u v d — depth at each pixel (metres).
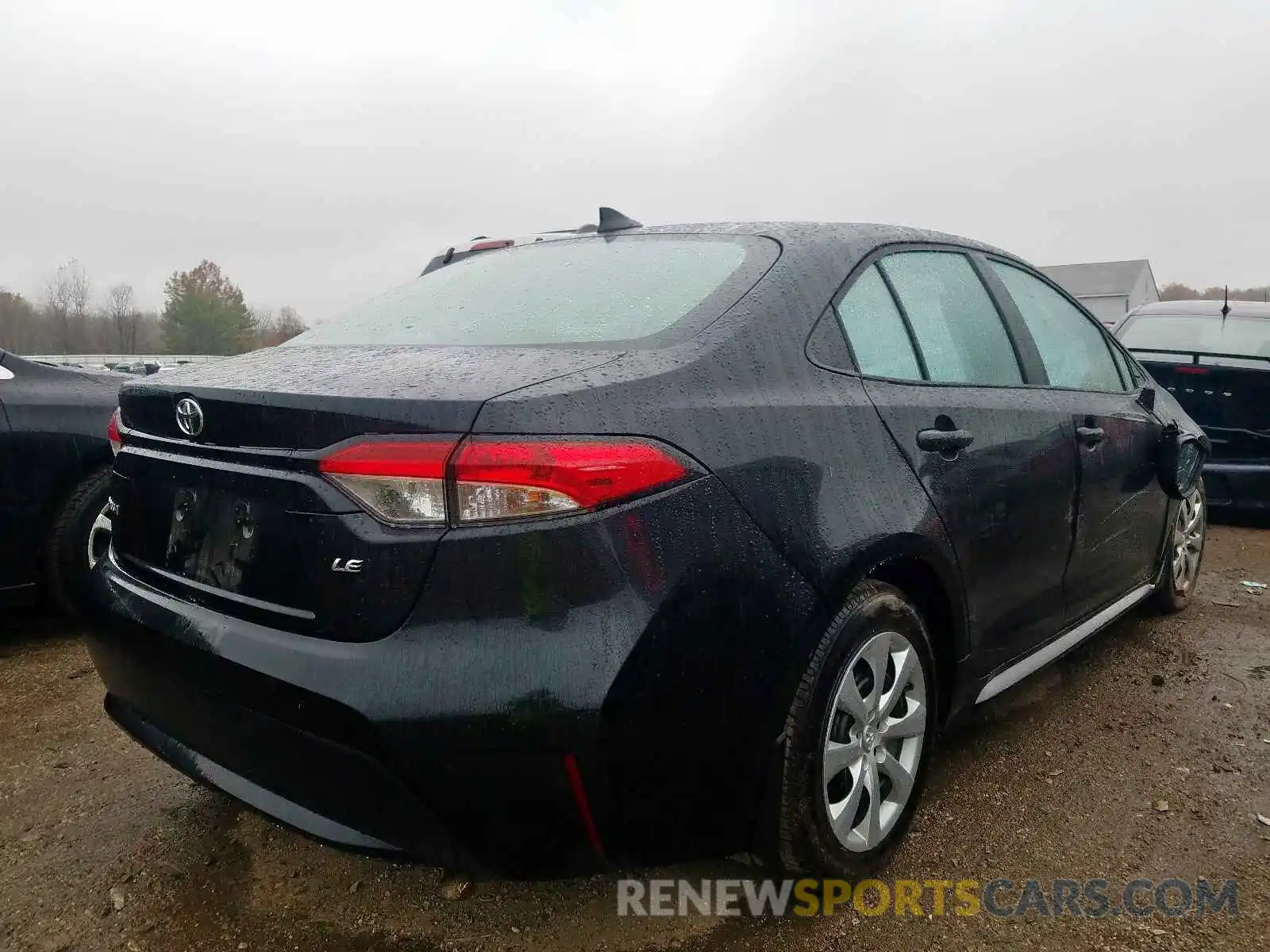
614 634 1.69
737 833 1.99
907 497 2.24
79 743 3.06
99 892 2.30
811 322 2.23
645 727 1.74
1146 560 3.76
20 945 2.11
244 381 2.02
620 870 1.85
